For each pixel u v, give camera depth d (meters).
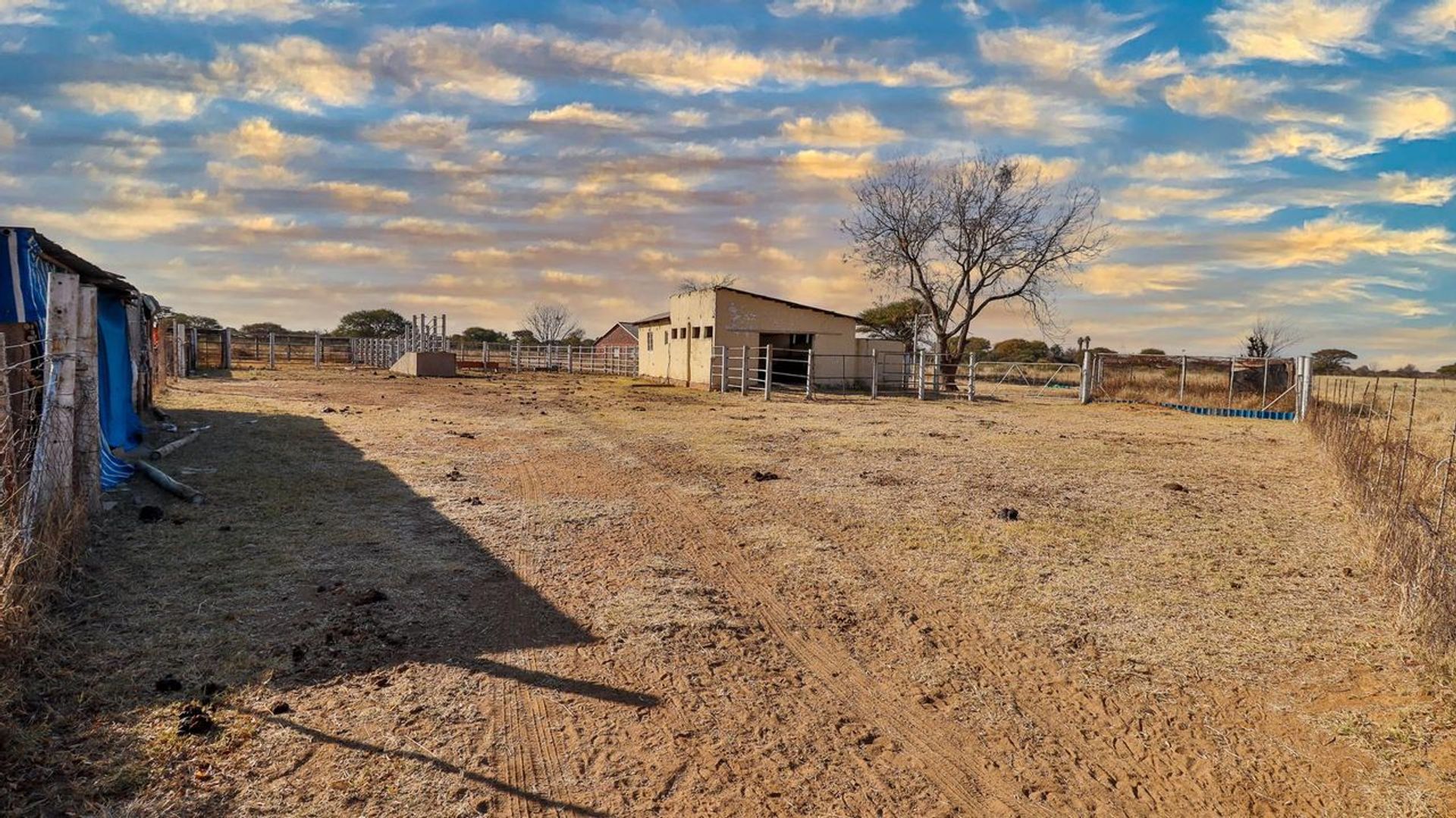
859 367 31.70
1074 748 3.85
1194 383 27.61
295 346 54.75
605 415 17.84
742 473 10.59
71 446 5.90
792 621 5.35
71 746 3.39
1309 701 4.28
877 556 6.83
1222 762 3.73
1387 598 5.83
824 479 10.22
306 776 3.31
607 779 3.45
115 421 10.68
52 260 8.28
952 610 5.59
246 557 6.07
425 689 4.13
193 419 14.53
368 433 13.37
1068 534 7.60
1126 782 3.58
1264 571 6.56
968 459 12.16
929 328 38.91
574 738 3.76
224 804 3.09
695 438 14.03
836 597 5.82
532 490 9.18
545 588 5.75
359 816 3.08
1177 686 4.47
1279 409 22.41
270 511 7.55
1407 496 8.27
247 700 3.89
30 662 4.03
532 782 3.39
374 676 4.23
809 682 4.48
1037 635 5.16
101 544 6.16
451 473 9.87
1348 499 9.17
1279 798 3.45
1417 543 6.21
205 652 4.37
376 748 3.55
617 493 9.16
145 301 14.16
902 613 5.52
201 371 33.62
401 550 6.46
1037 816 3.32
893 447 13.25
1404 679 4.52
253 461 10.16
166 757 3.37
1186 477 11.02
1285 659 4.80
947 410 21.77
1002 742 3.89
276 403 18.70
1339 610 5.64
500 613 5.23
